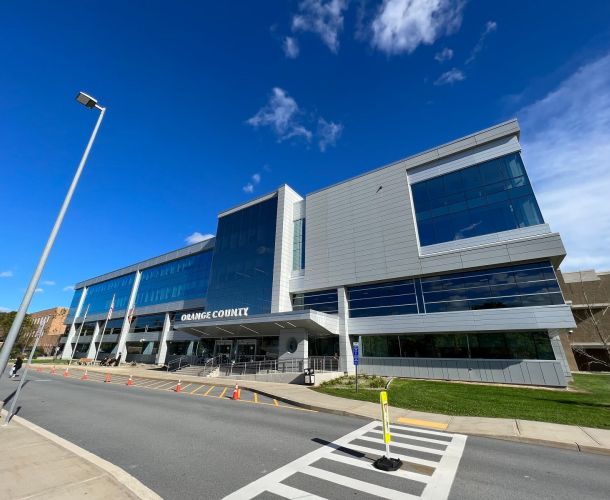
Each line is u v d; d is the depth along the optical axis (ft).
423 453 24.80
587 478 20.59
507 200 76.48
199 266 164.04
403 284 86.17
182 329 111.04
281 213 115.24
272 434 29.89
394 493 17.54
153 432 30.17
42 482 16.75
